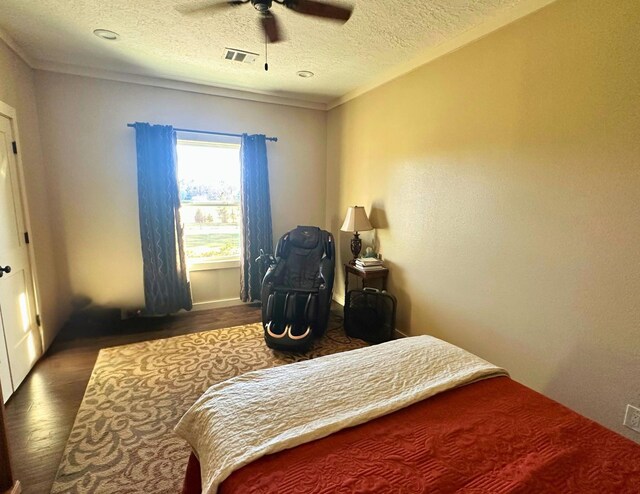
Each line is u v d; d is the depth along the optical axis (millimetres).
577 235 1800
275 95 3877
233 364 2693
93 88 3166
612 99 1619
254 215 3900
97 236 3352
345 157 3939
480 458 1024
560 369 1927
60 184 3143
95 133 3225
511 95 2076
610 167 1647
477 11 2059
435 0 1945
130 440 1837
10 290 2311
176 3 2041
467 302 2482
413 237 2959
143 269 3463
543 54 1892
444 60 2537
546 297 1971
